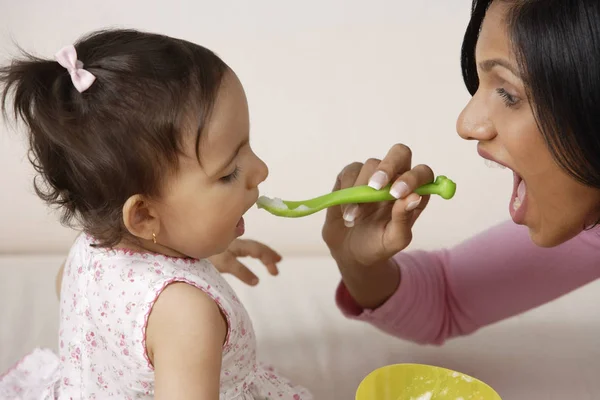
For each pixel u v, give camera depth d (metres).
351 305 1.23
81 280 0.97
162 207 0.88
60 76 0.89
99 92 0.85
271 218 1.71
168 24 1.87
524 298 1.27
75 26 1.83
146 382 0.92
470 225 1.69
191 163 0.86
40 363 1.13
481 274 1.28
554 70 0.76
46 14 1.82
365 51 1.85
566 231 0.90
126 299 0.90
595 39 0.73
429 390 1.03
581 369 1.28
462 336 1.38
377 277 1.17
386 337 1.39
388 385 1.03
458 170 1.73
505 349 1.35
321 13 1.86
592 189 0.83
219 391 0.91
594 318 1.44
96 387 0.97
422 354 1.34
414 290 1.24
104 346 0.94
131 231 0.88
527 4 0.78
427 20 1.88
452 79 1.82
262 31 1.87
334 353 1.34
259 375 1.11
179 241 0.92
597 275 1.24
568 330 1.40
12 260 1.61
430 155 1.74
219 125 0.87
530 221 0.92
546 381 1.26
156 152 0.85
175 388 0.84
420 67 1.83
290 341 1.37
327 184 1.69
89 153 0.86
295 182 1.70
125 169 0.85
